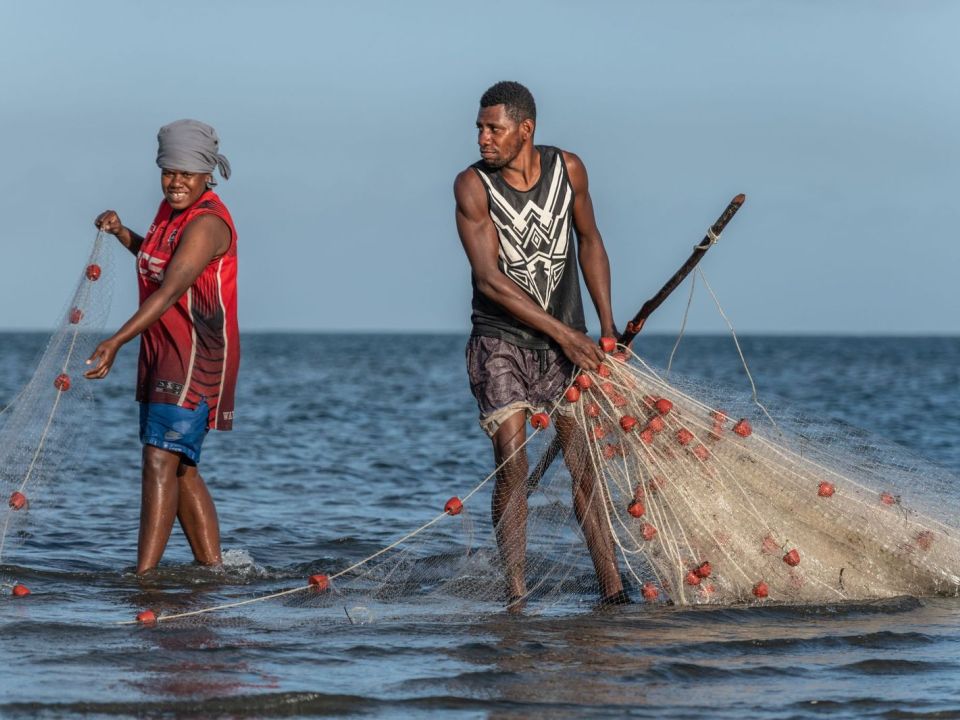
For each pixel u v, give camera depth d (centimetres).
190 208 2322
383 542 2803
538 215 2177
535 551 2159
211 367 2345
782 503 2188
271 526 3061
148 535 2355
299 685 1547
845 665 1703
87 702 1447
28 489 2417
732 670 1666
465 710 1470
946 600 2200
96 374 2150
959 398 9725
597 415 2167
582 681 1597
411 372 17425
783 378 14488
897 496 2245
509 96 2141
